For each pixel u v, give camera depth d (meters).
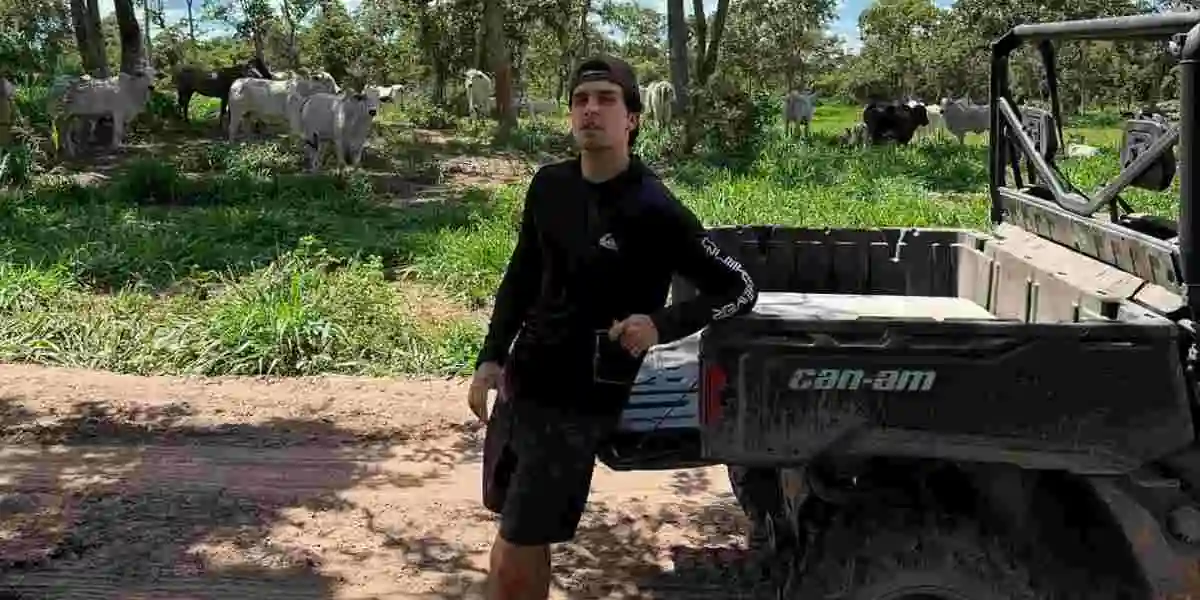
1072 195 3.82
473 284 10.44
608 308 2.98
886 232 4.93
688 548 4.79
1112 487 3.02
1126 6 28.88
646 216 2.93
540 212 3.04
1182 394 2.89
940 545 3.03
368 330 8.42
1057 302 3.77
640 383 3.76
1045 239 4.17
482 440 6.25
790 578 3.20
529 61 55.81
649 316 2.88
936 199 16.67
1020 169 4.55
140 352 8.09
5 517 5.11
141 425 6.42
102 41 28.23
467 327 8.73
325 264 10.62
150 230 12.70
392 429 6.40
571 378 3.00
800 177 18.72
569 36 46.66
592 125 2.91
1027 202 4.28
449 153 23.77
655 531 4.96
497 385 3.18
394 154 22.95
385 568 4.64
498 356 3.21
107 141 23.23
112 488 5.47
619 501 5.30
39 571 4.58
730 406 2.94
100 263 10.95
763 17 56.41
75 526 5.02
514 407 3.07
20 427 6.33
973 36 40.94
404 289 10.55
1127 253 3.46
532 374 3.04
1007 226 4.54
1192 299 3.00
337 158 19.83
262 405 6.84
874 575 3.04
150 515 5.16
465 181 19.86
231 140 24.56
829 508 3.23
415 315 9.45
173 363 7.94
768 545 4.62
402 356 8.07
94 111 21.98
